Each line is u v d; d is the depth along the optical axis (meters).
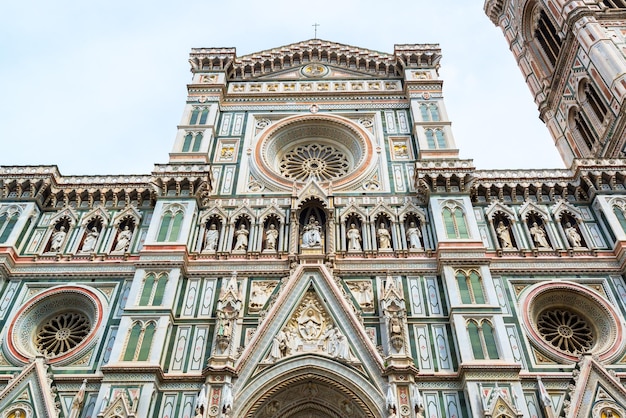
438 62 45.88
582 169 35.47
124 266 31.97
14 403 25.45
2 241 32.34
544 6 54.06
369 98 43.72
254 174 37.94
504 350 26.52
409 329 28.34
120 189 36.19
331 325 28.47
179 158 37.69
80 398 25.44
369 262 31.55
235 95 44.34
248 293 30.44
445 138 38.78
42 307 30.55
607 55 44.53
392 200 35.38
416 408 24.38
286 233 33.69
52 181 36.00
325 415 26.62
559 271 30.97
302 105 43.38
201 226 34.00
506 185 35.75
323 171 39.97
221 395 25.27
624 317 28.70
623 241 31.20
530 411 24.84
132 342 27.33
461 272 30.27
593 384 25.33
